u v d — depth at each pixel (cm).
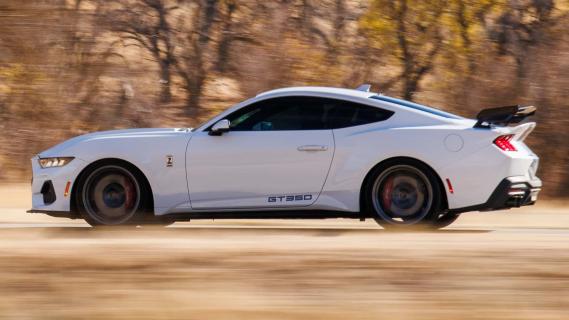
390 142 2477
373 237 2162
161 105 6681
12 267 1578
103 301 1351
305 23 6406
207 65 7044
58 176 2553
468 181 2464
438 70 6269
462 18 6353
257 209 2522
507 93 5675
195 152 2520
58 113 5697
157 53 7156
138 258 1662
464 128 2491
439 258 1673
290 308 1309
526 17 6141
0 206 3981
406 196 2494
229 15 6825
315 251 1752
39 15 5634
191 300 1354
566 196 5062
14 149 5484
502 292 1414
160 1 7356
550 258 1684
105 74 6041
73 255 1692
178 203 2531
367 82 6266
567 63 5572
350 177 2491
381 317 1266
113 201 2556
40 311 1297
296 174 2503
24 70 5622
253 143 2516
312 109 2544
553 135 5312
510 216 3669
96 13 6512
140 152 2528
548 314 1292
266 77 6053
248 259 1653
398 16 6475
